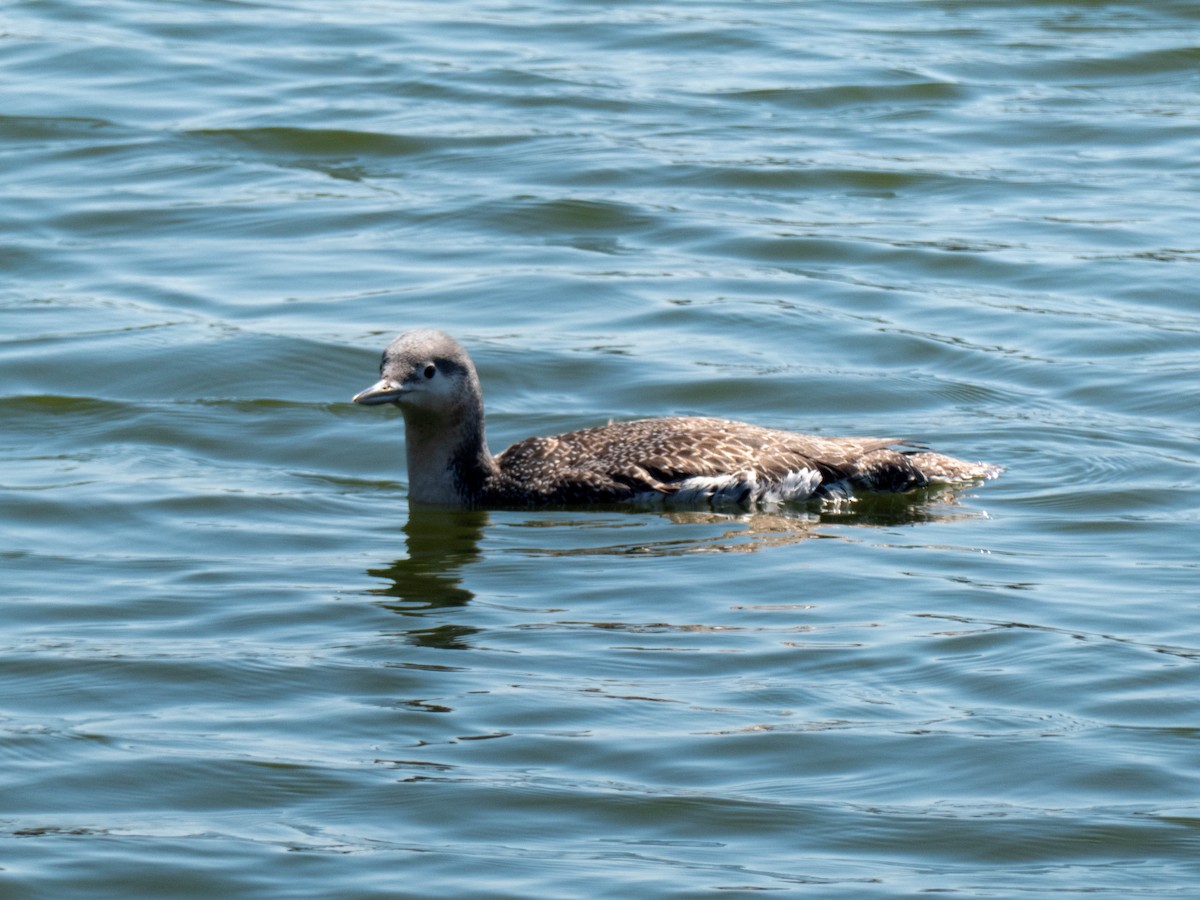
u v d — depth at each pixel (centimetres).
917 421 1803
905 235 2339
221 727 1155
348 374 1911
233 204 2434
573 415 1820
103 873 989
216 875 988
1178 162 2628
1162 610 1337
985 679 1218
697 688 1206
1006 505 1588
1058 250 2278
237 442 1753
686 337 2016
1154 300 2123
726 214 2409
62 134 2664
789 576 1409
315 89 2869
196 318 2047
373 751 1123
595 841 1023
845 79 2953
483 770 1098
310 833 1030
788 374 1908
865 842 1023
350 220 2386
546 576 1418
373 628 1313
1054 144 2706
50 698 1197
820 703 1184
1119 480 1638
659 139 2688
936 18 3347
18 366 1898
